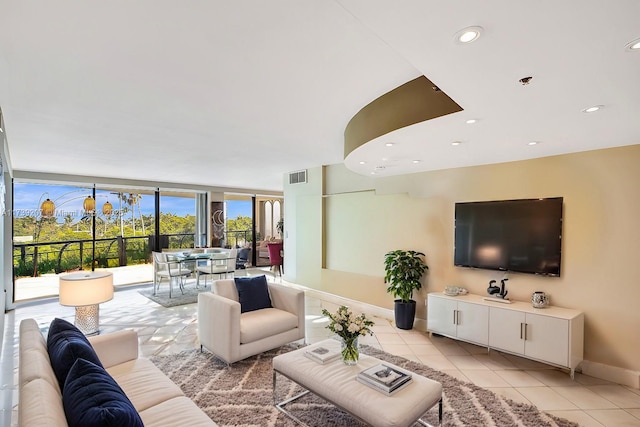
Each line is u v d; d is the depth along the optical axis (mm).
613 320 3137
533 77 1606
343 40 1838
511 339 3396
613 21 1139
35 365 1609
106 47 1873
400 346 3936
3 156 3109
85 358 1746
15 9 1509
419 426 2393
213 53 1962
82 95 2555
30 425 1117
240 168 6152
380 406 1960
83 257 7094
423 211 4648
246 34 1763
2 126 2809
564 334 3068
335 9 1548
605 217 3182
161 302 5910
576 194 3342
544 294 3438
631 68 1495
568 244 3391
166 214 8414
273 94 2598
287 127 3494
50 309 5555
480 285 4066
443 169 4398
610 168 3148
